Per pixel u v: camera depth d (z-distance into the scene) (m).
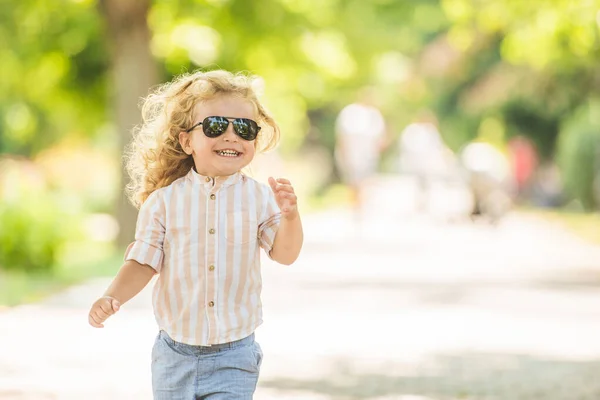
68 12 25.72
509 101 51.44
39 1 25.41
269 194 6.78
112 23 23.61
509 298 16.83
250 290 6.66
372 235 30.39
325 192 61.72
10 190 20.86
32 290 17.08
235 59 26.25
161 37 24.94
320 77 30.77
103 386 9.84
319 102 34.75
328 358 11.57
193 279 6.57
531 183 53.50
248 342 6.63
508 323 14.26
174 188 6.73
